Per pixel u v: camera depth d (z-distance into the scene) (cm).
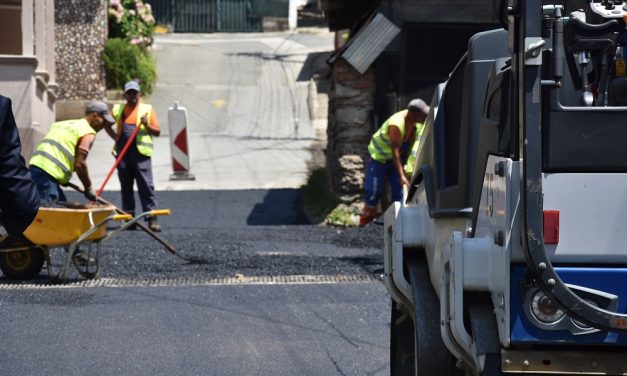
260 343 1977
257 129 7062
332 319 2175
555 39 1058
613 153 1051
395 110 3938
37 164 2925
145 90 7731
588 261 1055
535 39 1052
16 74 5284
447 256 1186
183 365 1822
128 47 7500
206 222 3881
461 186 1312
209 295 2402
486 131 1170
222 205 4281
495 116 1163
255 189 4722
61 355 1877
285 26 11756
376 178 3228
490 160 1145
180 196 4512
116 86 7481
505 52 1297
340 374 1780
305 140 6675
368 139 3912
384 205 3494
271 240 3406
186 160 4972
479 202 1190
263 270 2753
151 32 8125
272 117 7469
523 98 1045
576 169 1052
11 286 2544
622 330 1014
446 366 1316
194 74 8731
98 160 5625
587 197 1052
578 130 1052
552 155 1052
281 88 8394
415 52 3962
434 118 1488
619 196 1052
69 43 7300
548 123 1055
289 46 10394
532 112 1043
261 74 8862
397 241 1524
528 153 1039
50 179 2936
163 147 6112
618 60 1164
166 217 3994
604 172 1052
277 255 2995
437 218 1387
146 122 3706
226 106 7750
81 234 2589
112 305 2291
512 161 1060
